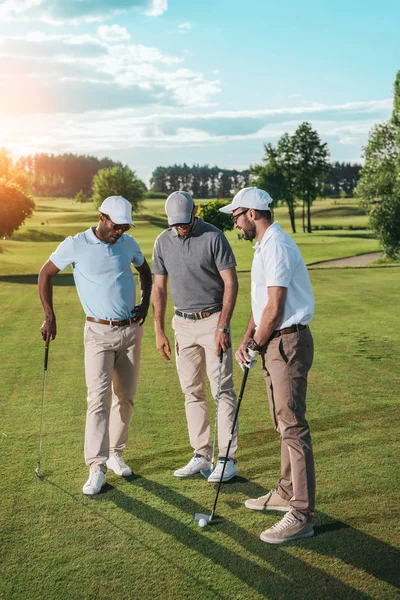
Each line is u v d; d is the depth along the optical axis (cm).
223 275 428
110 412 446
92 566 310
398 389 624
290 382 350
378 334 945
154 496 393
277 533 331
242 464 443
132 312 434
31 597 285
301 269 354
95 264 425
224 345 428
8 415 566
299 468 341
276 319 343
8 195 5794
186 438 498
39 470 434
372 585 290
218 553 322
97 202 12294
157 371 740
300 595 284
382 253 4741
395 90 4297
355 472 414
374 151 4459
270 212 362
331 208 12706
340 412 548
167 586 293
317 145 9406
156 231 8088
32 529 349
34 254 5094
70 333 1056
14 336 1027
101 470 407
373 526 344
